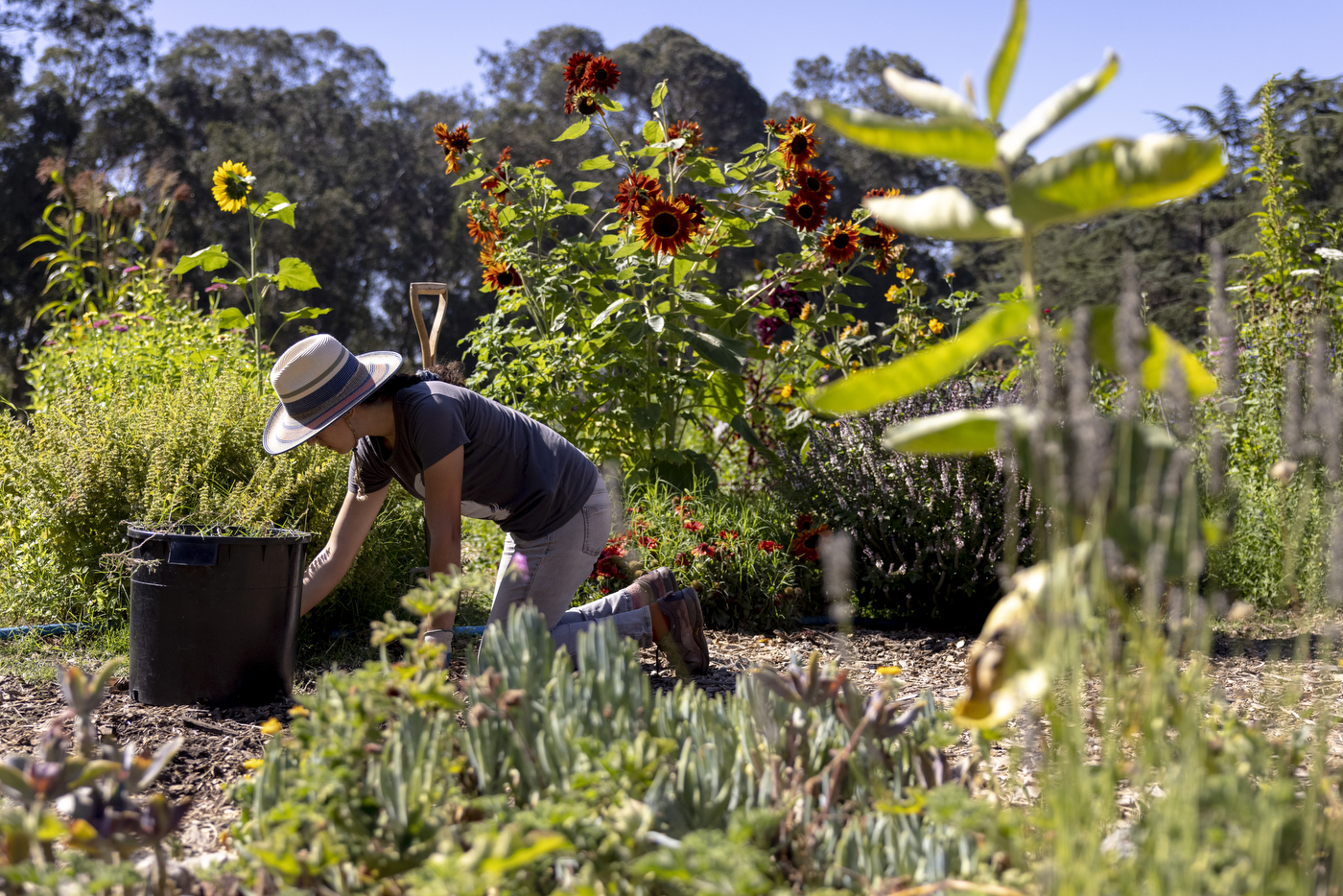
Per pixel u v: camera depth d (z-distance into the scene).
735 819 1.25
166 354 5.75
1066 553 1.11
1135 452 1.19
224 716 3.04
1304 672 3.27
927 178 37.00
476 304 33.62
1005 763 2.29
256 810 1.53
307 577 3.40
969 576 4.57
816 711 1.68
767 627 4.54
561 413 5.59
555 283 5.80
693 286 6.18
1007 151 1.11
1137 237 22.20
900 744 1.63
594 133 34.75
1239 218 19.28
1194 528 1.16
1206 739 1.38
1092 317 1.17
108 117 29.66
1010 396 4.34
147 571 3.12
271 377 2.87
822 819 1.45
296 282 5.76
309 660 3.83
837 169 36.97
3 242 26.42
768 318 6.59
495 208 5.93
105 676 1.47
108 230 8.44
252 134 34.19
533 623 1.79
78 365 5.77
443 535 2.93
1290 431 1.24
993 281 26.06
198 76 35.84
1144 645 1.26
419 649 1.61
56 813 1.94
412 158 35.56
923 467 4.70
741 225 5.88
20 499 4.27
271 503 3.84
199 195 28.89
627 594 3.60
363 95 37.81
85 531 4.04
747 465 6.75
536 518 3.25
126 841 1.29
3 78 28.66
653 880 1.23
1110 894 1.09
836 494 4.83
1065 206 1.02
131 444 4.11
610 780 1.36
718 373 6.21
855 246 5.93
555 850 1.17
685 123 5.71
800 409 6.29
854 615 4.86
